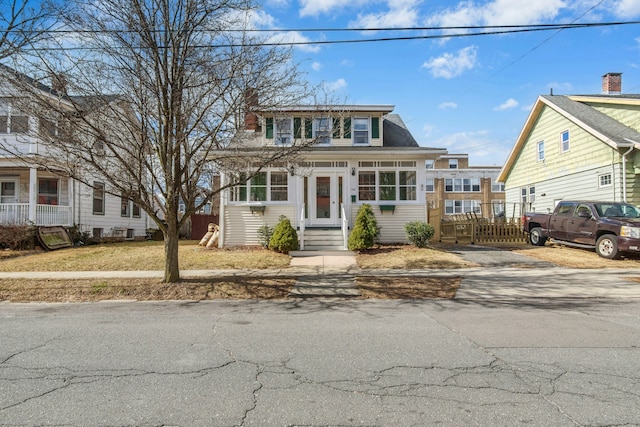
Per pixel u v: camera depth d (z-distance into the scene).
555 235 15.27
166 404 3.45
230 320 6.65
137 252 14.53
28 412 3.31
